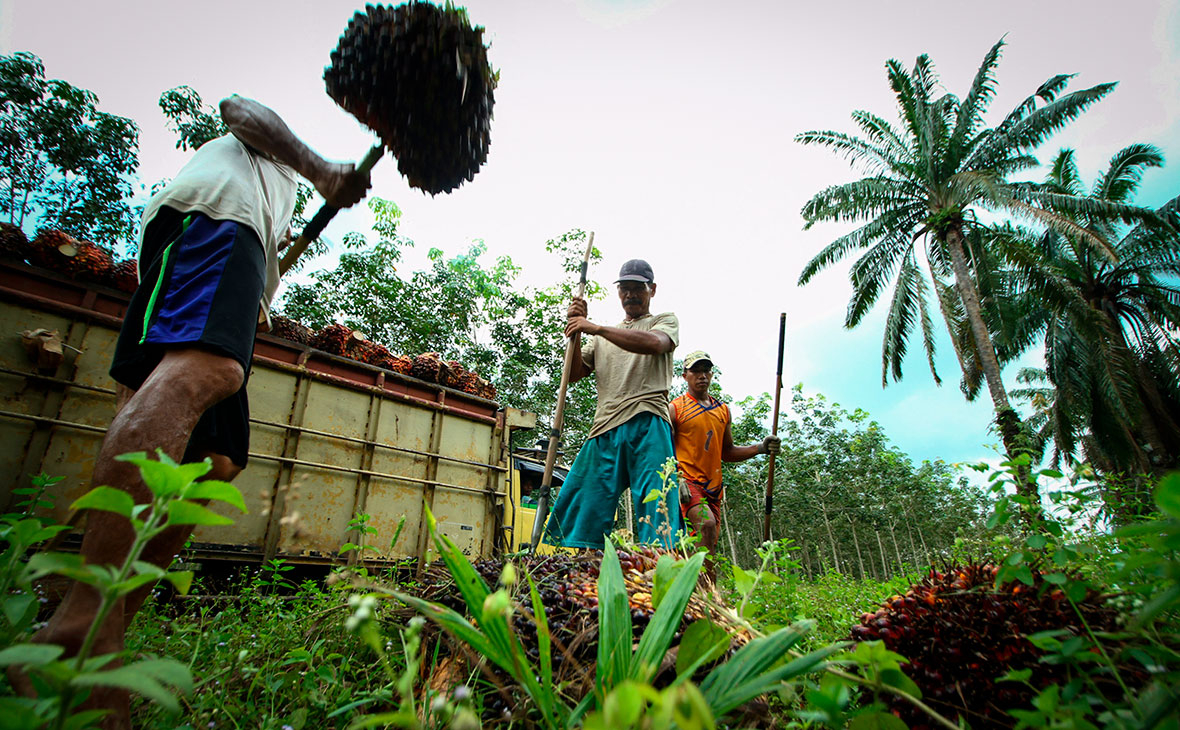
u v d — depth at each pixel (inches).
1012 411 553.0
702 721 20.9
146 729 51.4
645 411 152.1
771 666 39.4
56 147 471.8
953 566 62.9
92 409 160.4
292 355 201.3
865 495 1674.5
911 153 883.4
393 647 75.4
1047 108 772.0
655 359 159.0
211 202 67.4
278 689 60.4
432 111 82.6
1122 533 30.5
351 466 204.8
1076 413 935.7
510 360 715.4
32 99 462.0
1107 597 51.3
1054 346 969.5
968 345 920.9
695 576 44.4
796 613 102.4
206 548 167.0
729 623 57.0
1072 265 1027.3
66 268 166.7
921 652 54.9
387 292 642.8
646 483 144.1
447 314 711.7
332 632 82.1
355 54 80.6
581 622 62.0
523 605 68.6
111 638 43.1
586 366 173.9
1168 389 1004.6
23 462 148.6
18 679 36.9
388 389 224.1
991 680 51.6
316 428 199.5
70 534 145.9
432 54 80.4
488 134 91.0
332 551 191.9
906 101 872.3
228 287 63.1
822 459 1713.8
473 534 234.5
